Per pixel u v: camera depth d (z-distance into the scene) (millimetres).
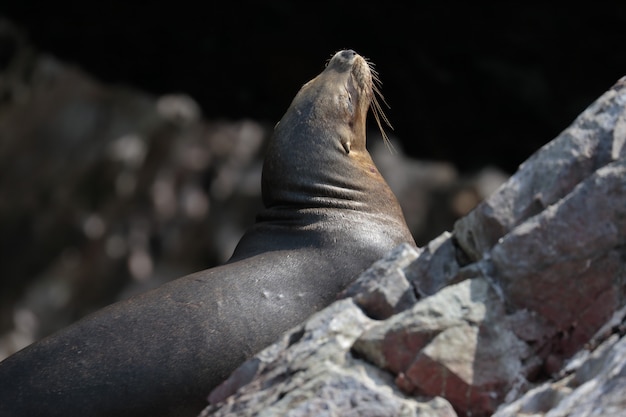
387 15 34594
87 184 69250
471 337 7992
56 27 36500
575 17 33281
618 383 6883
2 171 68938
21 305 67750
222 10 35000
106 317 12594
